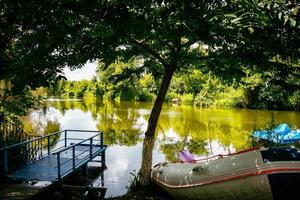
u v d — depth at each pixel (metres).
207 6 5.29
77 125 25.34
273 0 4.75
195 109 40.19
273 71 7.16
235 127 22.70
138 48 7.71
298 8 4.85
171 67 8.06
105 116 32.75
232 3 5.30
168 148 15.49
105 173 11.43
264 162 5.89
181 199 7.73
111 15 4.88
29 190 7.38
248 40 5.88
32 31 5.29
